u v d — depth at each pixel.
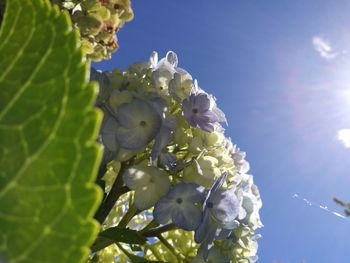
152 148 0.24
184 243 0.25
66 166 0.05
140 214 0.28
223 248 0.25
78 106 0.05
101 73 0.26
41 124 0.05
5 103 0.05
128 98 0.25
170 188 0.24
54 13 0.06
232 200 0.24
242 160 0.29
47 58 0.06
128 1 0.34
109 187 0.26
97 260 0.26
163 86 0.27
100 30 0.32
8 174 0.05
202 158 0.25
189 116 0.25
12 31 0.06
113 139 0.24
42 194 0.05
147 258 0.26
